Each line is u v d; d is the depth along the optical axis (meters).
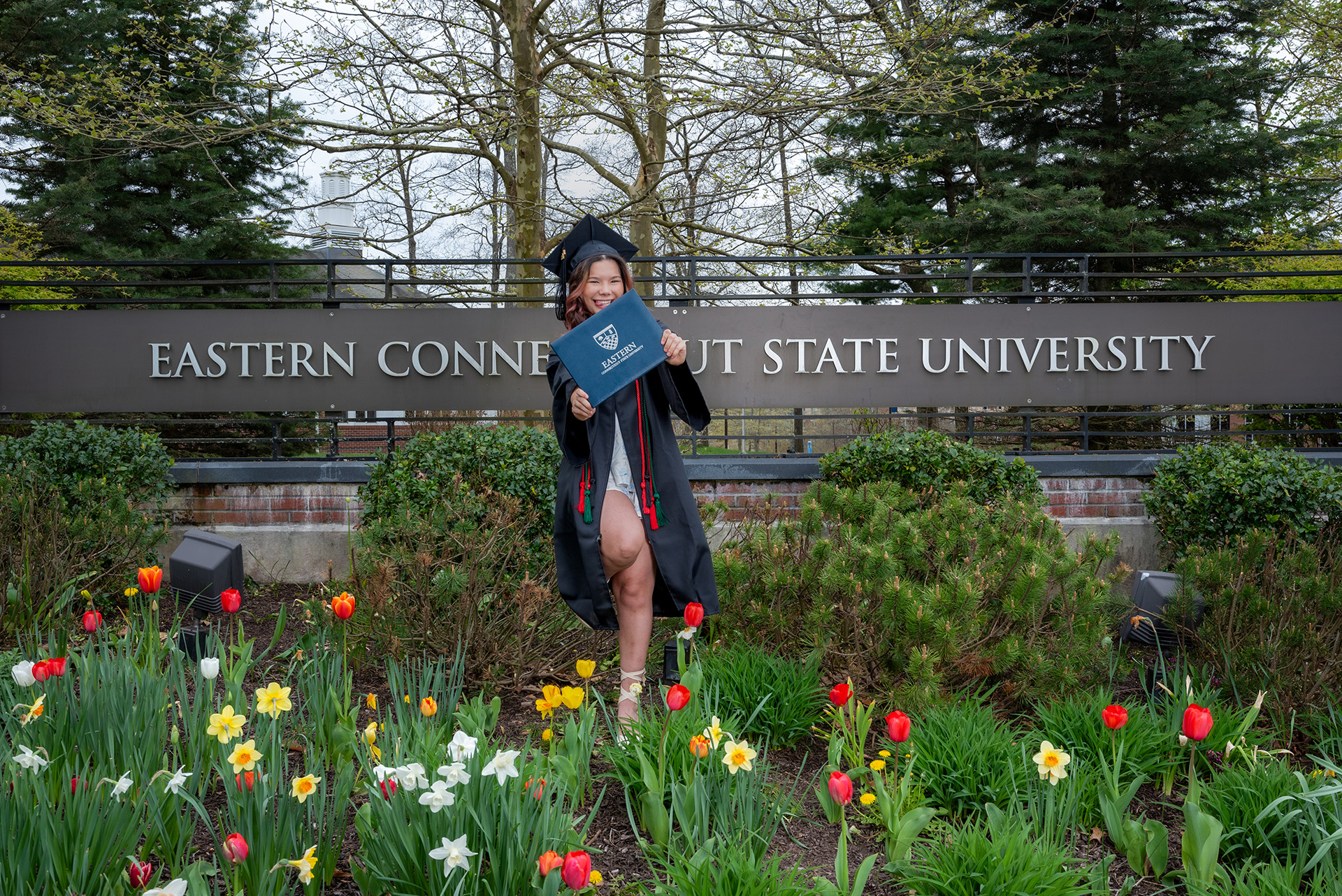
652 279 7.21
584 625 4.21
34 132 12.70
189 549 4.57
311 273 14.62
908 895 2.37
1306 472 5.71
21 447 5.59
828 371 7.15
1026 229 12.23
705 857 2.19
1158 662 3.98
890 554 3.74
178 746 2.67
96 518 5.18
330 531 6.85
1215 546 5.59
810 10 10.08
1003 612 3.63
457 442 5.65
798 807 2.80
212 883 2.25
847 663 3.65
